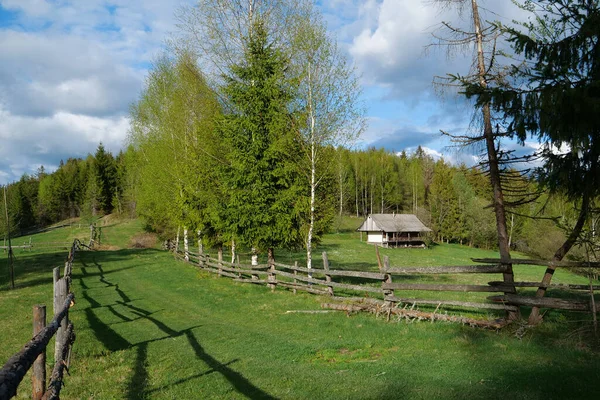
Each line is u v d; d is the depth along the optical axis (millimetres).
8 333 10211
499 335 8469
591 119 6523
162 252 36062
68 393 6125
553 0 7336
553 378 5938
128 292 17125
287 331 9977
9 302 14719
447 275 27344
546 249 32875
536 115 7012
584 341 7504
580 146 6711
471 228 64938
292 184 16234
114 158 99000
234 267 19969
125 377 6859
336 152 16859
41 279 20891
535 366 6516
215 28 17453
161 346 8883
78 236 57562
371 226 66375
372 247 58688
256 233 16156
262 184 15930
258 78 16203
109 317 12164
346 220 91938
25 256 33750
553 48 7375
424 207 82688
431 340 8469
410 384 6121
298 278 14938
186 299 15219
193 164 21812
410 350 7973
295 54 16312
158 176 28625
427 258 43969
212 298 14961
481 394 5574
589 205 8031
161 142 27938
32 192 84562
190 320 11836
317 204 16547
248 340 9148
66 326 6871
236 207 16453
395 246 65312
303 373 6848
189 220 22469
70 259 19750
